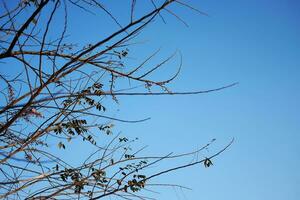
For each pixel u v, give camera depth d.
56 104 4.84
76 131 5.41
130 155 5.40
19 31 4.09
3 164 4.91
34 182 4.94
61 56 4.84
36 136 4.96
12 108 4.89
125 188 5.01
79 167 5.16
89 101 5.32
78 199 4.95
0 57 4.36
